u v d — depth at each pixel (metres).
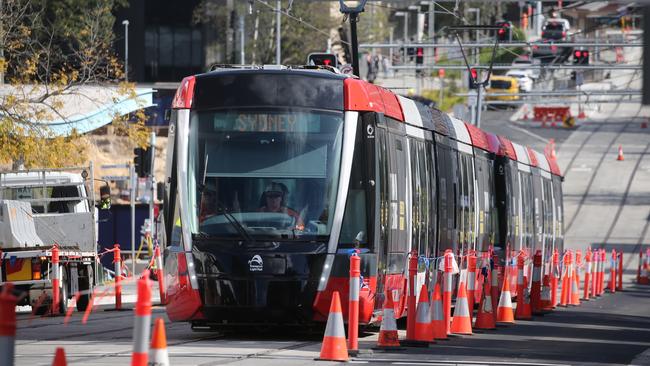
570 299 88.00
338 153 48.38
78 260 68.44
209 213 47.97
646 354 46.97
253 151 48.34
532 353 45.81
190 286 47.53
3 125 83.62
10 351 20.14
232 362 38.78
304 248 47.38
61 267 66.00
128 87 92.06
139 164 92.12
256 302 46.97
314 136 48.47
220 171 48.25
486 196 76.94
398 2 92.31
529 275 93.00
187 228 47.97
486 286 59.53
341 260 47.50
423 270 57.88
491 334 56.00
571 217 173.88
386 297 46.91
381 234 49.53
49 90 93.94
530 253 93.75
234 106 48.66
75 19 154.62
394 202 51.94
